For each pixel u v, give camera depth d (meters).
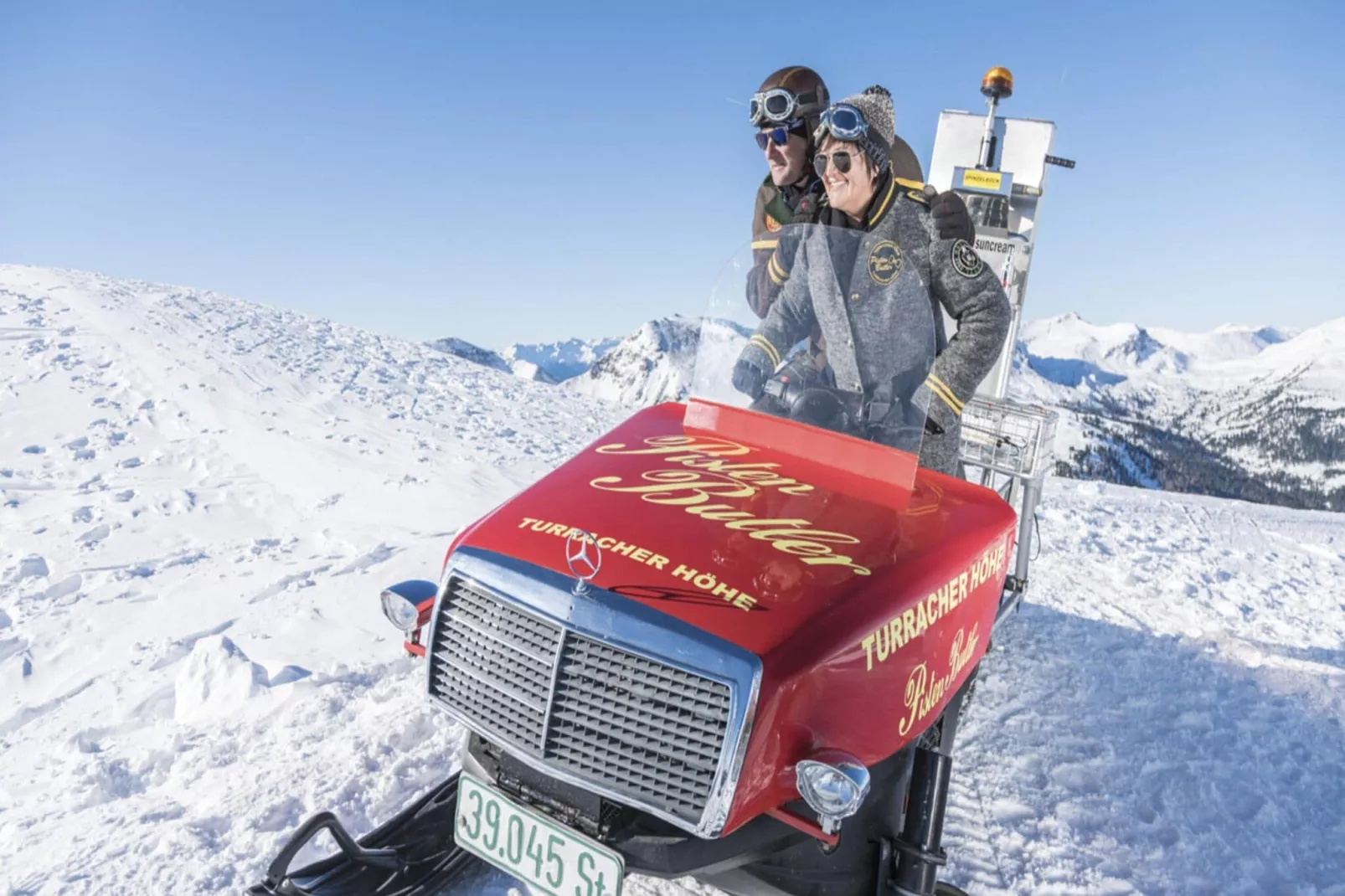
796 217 3.77
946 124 6.02
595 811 2.27
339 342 18.44
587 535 2.18
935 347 3.04
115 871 2.85
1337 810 3.87
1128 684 5.07
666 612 2.13
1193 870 3.33
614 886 2.19
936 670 2.63
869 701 2.30
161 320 16.56
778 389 3.16
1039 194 5.86
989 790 3.77
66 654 5.11
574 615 2.18
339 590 6.01
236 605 5.76
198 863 2.88
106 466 9.41
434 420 12.81
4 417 10.63
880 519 2.75
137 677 4.73
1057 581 7.23
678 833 2.23
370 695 4.24
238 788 3.36
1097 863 3.31
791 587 2.28
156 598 5.94
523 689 2.28
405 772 3.52
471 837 2.47
